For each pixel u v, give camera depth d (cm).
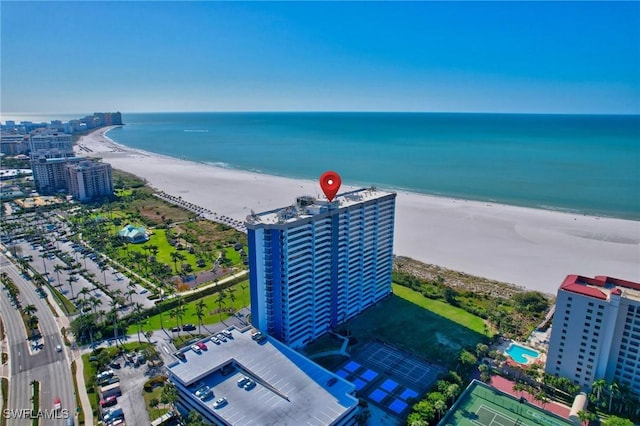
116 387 12212
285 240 13012
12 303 17438
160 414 11412
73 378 12950
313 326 14825
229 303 17438
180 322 16025
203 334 15262
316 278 14512
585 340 11988
